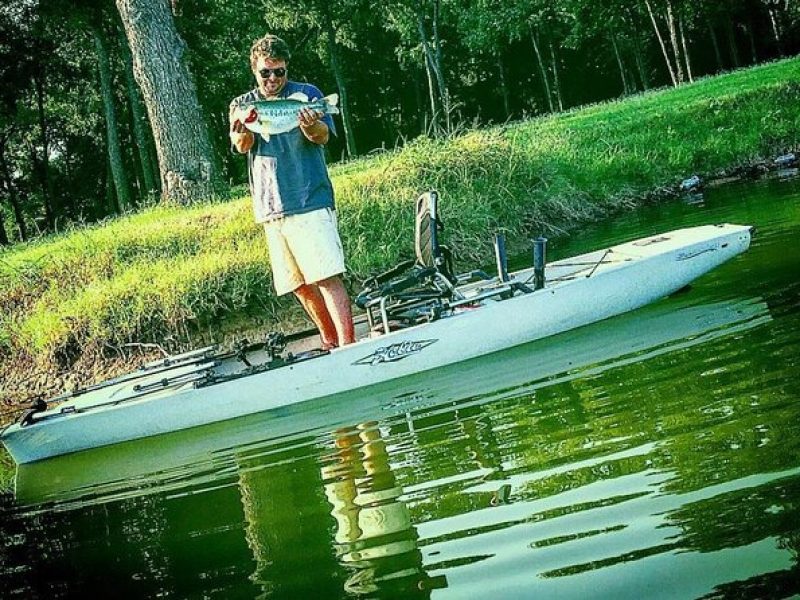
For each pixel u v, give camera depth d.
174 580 3.53
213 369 6.93
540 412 4.73
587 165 14.16
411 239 11.06
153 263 10.83
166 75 15.16
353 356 6.53
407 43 42.94
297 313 9.60
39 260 11.84
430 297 6.88
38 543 4.54
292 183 6.59
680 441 3.72
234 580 3.38
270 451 5.39
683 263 6.98
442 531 3.40
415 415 5.39
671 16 38.06
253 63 6.44
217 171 15.55
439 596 2.88
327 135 6.48
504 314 6.69
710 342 5.23
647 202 13.48
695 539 2.87
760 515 2.90
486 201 12.15
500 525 3.32
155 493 5.05
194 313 9.56
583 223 12.69
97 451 6.57
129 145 42.28
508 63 51.97
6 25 30.88
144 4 15.05
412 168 12.38
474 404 5.30
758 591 2.50
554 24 42.62
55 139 43.84
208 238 11.34
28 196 45.84
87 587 3.68
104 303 9.77
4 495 5.82
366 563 3.26
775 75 22.70
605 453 3.81
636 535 2.99
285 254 6.78
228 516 4.24
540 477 3.72
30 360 9.80
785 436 3.46
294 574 3.30
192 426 6.58
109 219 16.03
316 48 41.41
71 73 33.75
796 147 15.13
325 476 4.52
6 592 3.84
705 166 14.89
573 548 3.01
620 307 6.91
